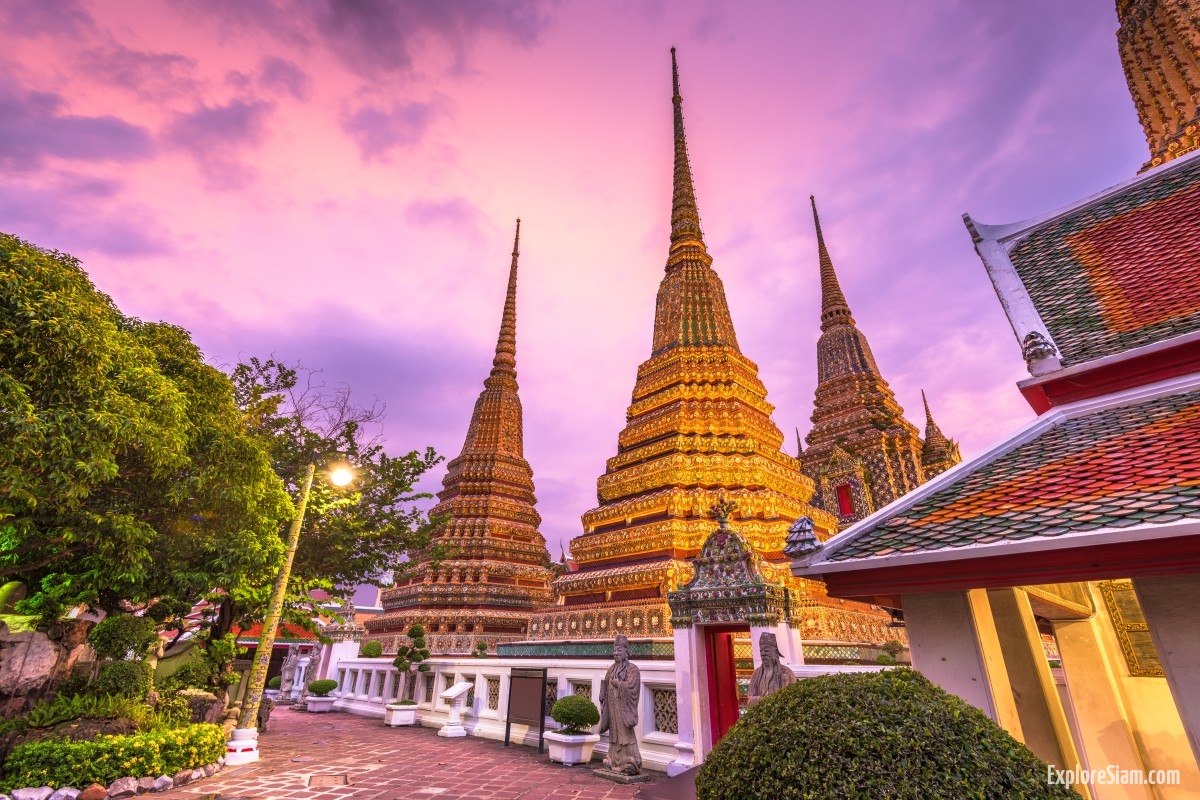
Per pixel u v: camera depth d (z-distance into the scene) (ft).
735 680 42.32
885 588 17.39
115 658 42.37
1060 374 21.62
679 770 37.63
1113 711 28.48
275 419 61.57
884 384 119.96
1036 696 22.97
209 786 35.68
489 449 105.91
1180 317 21.24
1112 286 25.23
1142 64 55.16
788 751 13.48
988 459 20.31
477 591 85.87
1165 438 16.90
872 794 12.01
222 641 53.36
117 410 27.48
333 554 64.54
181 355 38.40
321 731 61.31
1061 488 16.44
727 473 65.31
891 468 104.53
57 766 31.12
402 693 72.18
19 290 24.80
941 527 16.94
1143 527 12.99
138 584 38.58
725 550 41.57
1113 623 32.40
